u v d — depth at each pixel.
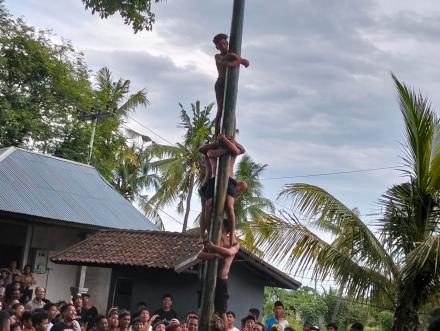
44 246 20.77
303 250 11.36
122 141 34.84
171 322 10.53
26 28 31.33
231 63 6.32
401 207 11.34
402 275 10.84
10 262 20.38
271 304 28.89
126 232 17.58
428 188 11.12
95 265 16.36
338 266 11.19
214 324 5.86
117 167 35.34
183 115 33.44
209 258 6.16
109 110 34.09
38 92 31.11
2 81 30.47
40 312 10.11
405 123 11.15
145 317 11.03
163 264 15.27
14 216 18.55
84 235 21.05
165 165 33.09
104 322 10.86
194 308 15.34
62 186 21.53
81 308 13.98
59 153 30.81
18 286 13.90
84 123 32.00
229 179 6.39
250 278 17.11
